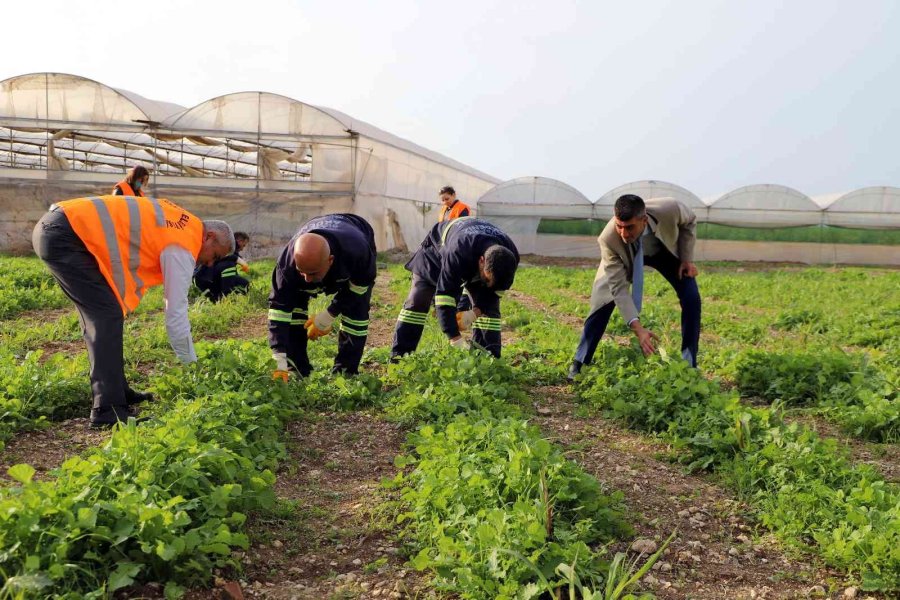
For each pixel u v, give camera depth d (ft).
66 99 70.90
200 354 19.30
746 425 14.97
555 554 9.86
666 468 14.93
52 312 32.37
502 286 17.35
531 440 12.95
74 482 10.16
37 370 17.92
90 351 15.60
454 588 9.71
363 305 18.76
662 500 13.28
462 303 23.02
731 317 37.73
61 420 16.46
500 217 99.81
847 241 96.22
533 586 9.21
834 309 40.45
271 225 71.87
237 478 11.98
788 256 97.04
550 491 11.44
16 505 9.10
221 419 14.05
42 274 40.63
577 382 20.52
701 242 98.12
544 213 99.09
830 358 21.24
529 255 98.48
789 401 20.16
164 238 15.83
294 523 12.00
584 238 98.53
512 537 10.02
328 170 71.92
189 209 71.61
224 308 31.68
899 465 15.64
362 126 78.84
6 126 71.10
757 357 21.91
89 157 99.45
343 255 17.15
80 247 15.12
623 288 19.71
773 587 10.55
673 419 17.03
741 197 97.40
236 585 9.79
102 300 15.42
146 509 9.39
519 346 25.14
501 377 19.39
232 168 106.93
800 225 96.84
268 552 11.03
